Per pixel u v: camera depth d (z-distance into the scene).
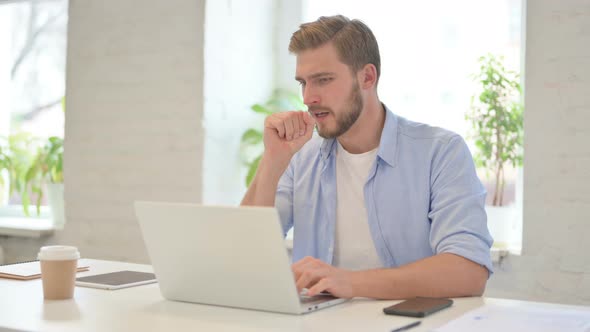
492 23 2.89
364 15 3.19
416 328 1.11
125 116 3.21
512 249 2.52
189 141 3.04
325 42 1.66
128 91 3.20
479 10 2.92
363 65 1.71
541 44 2.43
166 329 1.09
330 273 1.35
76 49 3.33
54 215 3.51
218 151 3.10
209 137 3.04
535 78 2.44
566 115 2.39
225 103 3.13
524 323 1.12
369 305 1.30
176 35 3.08
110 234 3.24
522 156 2.71
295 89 3.39
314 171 1.89
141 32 3.17
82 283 1.52
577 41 2.37
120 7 3.22
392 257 1.75
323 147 1.86
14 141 3.77
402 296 1.37
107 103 3.25
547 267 2.43
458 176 1.66
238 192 3.23
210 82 3.04
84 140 3.31
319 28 1.67
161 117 3.12
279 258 1.17
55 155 3.54
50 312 1.22
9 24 3.88
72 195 3.34
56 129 3.74
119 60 3.22
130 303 1.32
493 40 2.89
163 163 3.11
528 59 2.46
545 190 2.43
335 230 1.83
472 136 2.80
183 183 3.06
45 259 1.33
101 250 3.27
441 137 1.75
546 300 2.44
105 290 1.47
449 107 2.98
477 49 2.92
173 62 3.08
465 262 1.46
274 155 1.78
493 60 2.78
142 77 3.16
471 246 1.49
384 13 3.14
